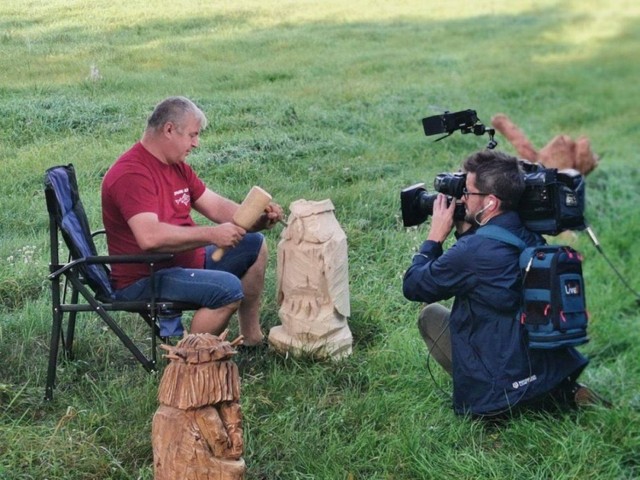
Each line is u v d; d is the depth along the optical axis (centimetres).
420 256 394
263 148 689
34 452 355
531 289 372
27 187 573
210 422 285
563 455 371
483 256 378
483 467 364
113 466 350
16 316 468
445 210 401
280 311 464
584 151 744
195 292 400
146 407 387
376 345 483
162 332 404
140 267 410
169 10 766
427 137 806
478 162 389
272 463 360
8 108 609
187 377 285
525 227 393
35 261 514
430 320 426
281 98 777
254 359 456
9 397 399
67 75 657
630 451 388
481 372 386
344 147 733
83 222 425
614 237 733
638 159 930
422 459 368
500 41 1048
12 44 648
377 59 925
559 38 1109
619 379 479
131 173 402
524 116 954
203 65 755
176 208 421
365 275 564
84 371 430
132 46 714
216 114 712
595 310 580
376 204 659
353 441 383
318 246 450
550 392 393
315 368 443
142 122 642
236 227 404
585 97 1046
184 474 285
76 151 602
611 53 1106
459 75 973
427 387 435
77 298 435
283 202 619
